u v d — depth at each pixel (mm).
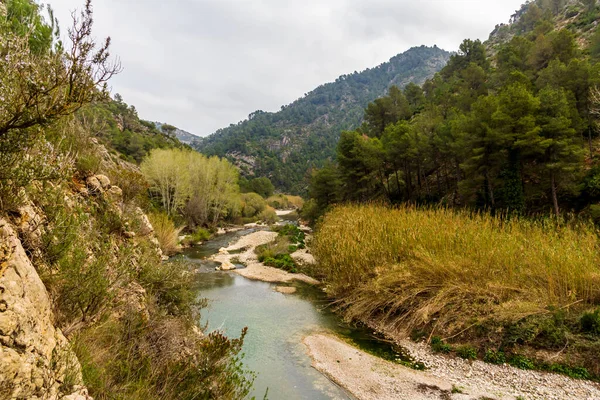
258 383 7637
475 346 9000
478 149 24266
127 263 5637
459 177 32469
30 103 2998
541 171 23391
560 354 8133
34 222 3830
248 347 9430
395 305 10938
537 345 8484
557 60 32844
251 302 13438
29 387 2512
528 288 9625
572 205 23188
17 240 3061
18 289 2744
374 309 11609
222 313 12016
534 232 12234
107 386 3578
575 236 11438
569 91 27094
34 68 3000
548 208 24391
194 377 4625
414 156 35031
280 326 11078
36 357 2699
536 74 42281
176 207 35844
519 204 22875
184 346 5680
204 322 10898
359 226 16141
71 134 7148
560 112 22297
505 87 33094
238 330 10562
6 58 2920
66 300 3846
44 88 2977
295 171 164250
